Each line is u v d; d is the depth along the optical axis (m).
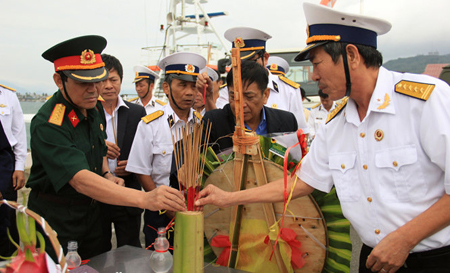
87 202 1.85
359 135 1.31
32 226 0.92
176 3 8.83
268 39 2.89
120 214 2.52
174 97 2.49
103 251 2.24
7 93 3.21
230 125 1.99
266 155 1.63
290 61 6.55
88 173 1.56
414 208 1.20
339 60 1.24
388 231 1.25
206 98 2.53
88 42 1.63
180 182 1.43
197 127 1.42
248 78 1.81
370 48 1.25
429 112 1.15
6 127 3.10
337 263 1.53
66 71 1.61
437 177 1.19
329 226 1.56
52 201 1.79
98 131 1.92
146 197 1.42
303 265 1.57
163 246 1.46
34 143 1.68
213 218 1.69
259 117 2.07
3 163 2.83
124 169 2.56
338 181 1.38
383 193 1.25
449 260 1.21
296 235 1.57
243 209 1.63
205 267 1.50
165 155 2.55
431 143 1.14
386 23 1.23
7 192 3.15
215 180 1.69
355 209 1.34
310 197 1.54
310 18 1.27
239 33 2.79
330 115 1.47
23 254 0.93
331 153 1.41
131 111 2.84
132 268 1.49
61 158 1.59
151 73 4.21
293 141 1.68
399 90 1.24
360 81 1.26
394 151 1.22
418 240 1.14
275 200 1.51
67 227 1.79
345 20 1.21
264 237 1.60
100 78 1.64
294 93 3.25
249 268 1.63
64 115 1.71
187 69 2.45
